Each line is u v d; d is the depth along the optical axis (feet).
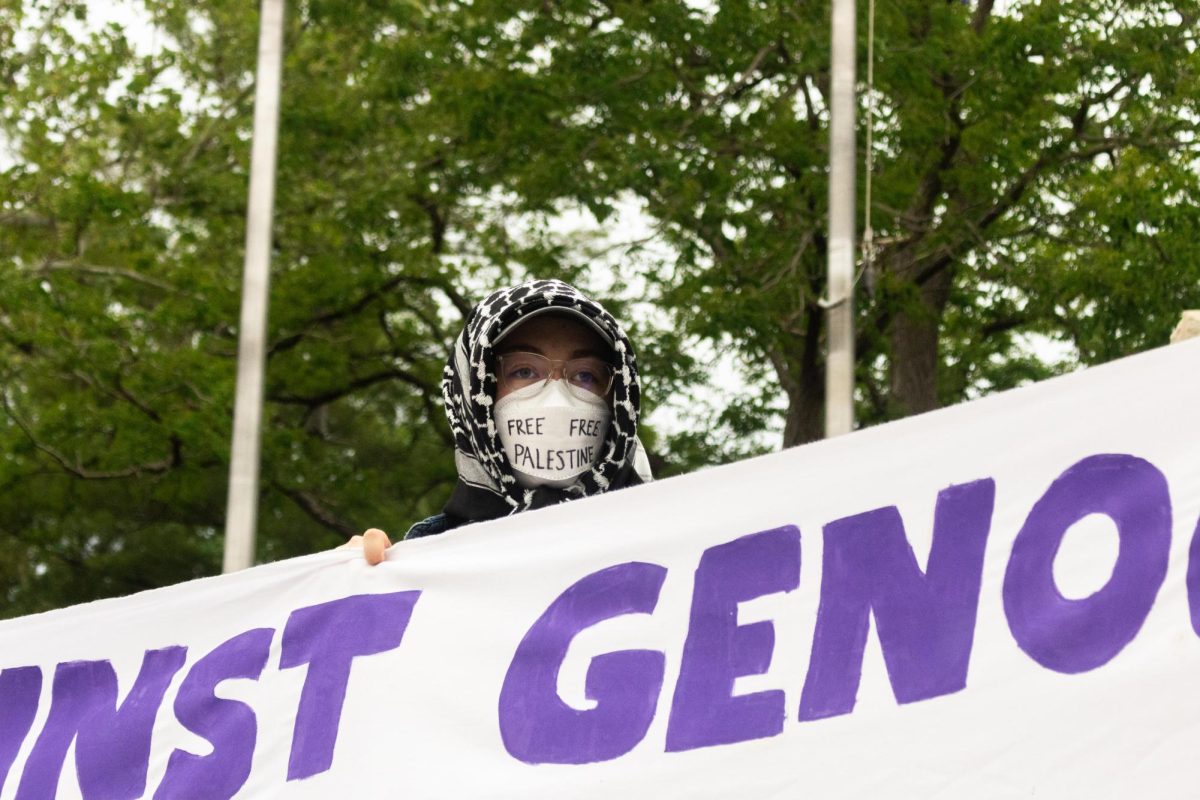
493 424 16.29
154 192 76.28
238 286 79.87
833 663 12.94
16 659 18.10
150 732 17.01
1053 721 11.71
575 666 14.43
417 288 84.28
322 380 86.43
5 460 80.33
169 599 17.28
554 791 14.08
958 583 12.49
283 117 73.77
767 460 13.83
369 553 15.98
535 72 70.33
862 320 69.67
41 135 72.08
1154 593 11.60
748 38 66.03
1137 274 67.92
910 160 68.64
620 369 16.11
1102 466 12.11
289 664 16.24
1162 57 65.36
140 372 75.25
